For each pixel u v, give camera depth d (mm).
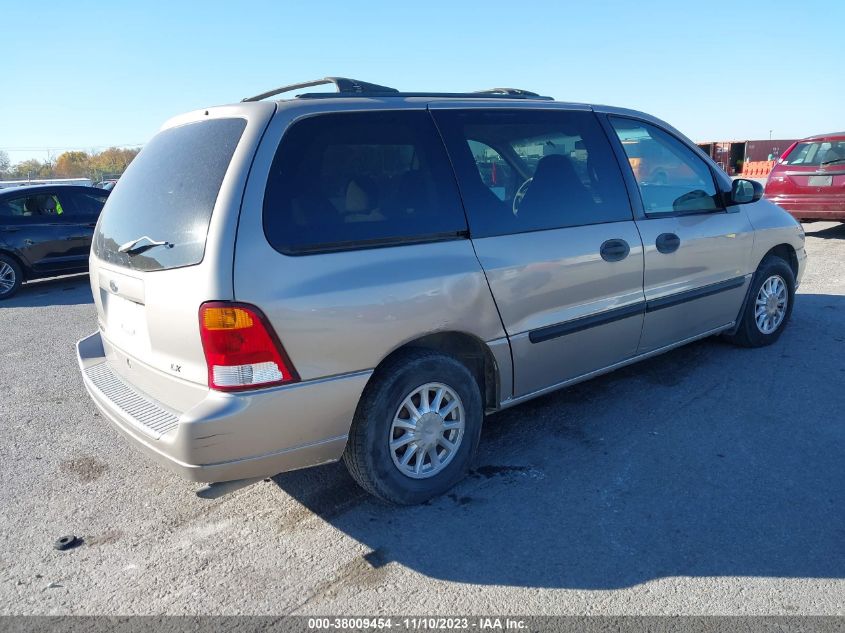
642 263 4098
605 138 4121
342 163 3012
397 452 3209
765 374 4801
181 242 2773
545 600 2590
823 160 9938
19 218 9914
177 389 2877
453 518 3176
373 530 3105
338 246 2891
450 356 3275
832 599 2525
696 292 4551
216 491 2816
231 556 2961
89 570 2898
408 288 3031
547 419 4203
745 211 4965
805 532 2953
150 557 2980
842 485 3332
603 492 3348
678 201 4465
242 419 2660
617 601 2562
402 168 3191
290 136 2900
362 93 3297
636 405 4363
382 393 3033
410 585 2711
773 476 3438
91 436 4352
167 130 3445
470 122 3508
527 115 3773
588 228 3820
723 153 31312
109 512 3383
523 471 3588
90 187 10883
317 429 2871
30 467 3914
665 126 4605
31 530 3234
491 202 3443
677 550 2861
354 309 2867
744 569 2721
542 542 2959
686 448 3771
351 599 2645
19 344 6902
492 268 3350
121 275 3145
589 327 3867
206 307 2621
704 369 4938
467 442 3404
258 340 2656
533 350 3621
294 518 3248
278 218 2773
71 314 8367
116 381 3369
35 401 5066
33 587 2791
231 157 2795
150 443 2797
